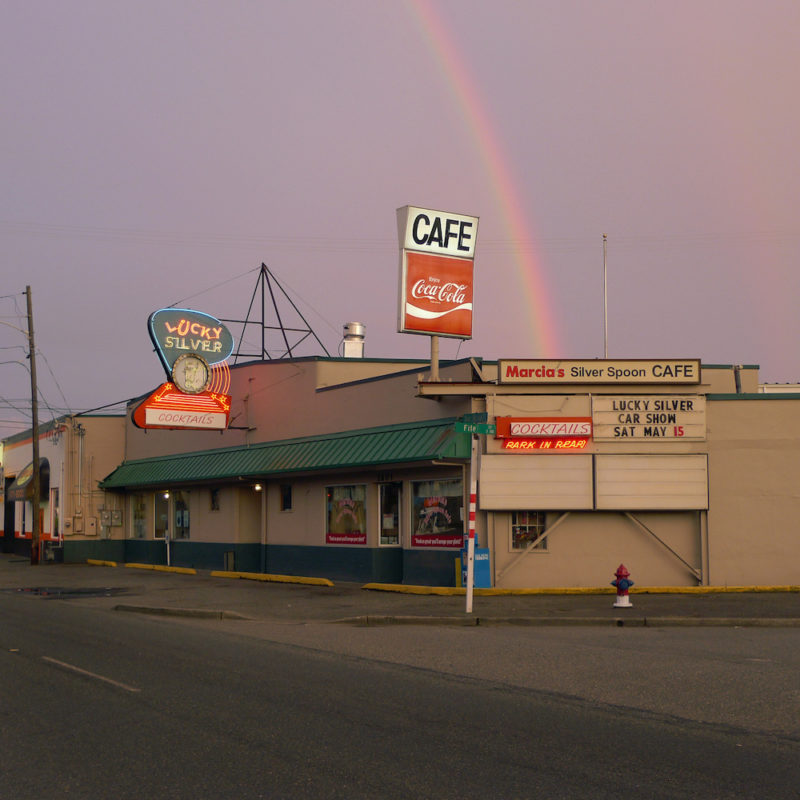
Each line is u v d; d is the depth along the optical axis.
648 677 11.54
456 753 7.94
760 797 6.66
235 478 31.25
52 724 9.22
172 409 30.92
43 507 43.75
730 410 22.83
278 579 28.31
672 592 21.94
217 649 14.59
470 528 19.05
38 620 19.20
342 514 27.69
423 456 23.31
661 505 22.56
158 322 30.92
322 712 9.66
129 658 13.62
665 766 7.49
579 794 6.75
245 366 32.88
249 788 6.98
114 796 6.84
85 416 41.16
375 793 6.82
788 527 22.55
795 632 16.19
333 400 28.67
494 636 15.91
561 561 22.81
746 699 10.12
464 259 25.92
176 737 8.61
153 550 38.41
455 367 24.91
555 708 9.80
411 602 21.36
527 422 22.83
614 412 22.83
